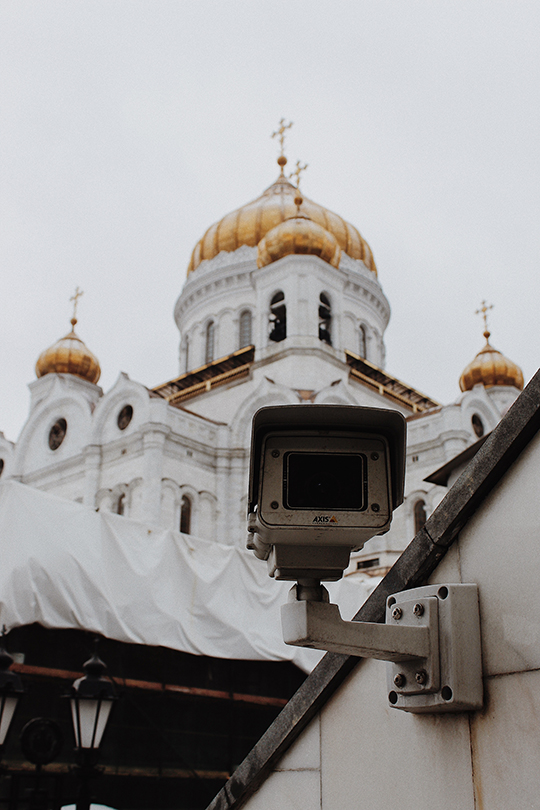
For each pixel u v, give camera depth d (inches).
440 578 130.1
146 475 1299.2
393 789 128.6
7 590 393.1
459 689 115.3
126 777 538.0
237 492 1411.2
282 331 1657.2
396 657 121.1
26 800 321.1
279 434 107.5
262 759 153.1
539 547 112.0
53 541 426.9
